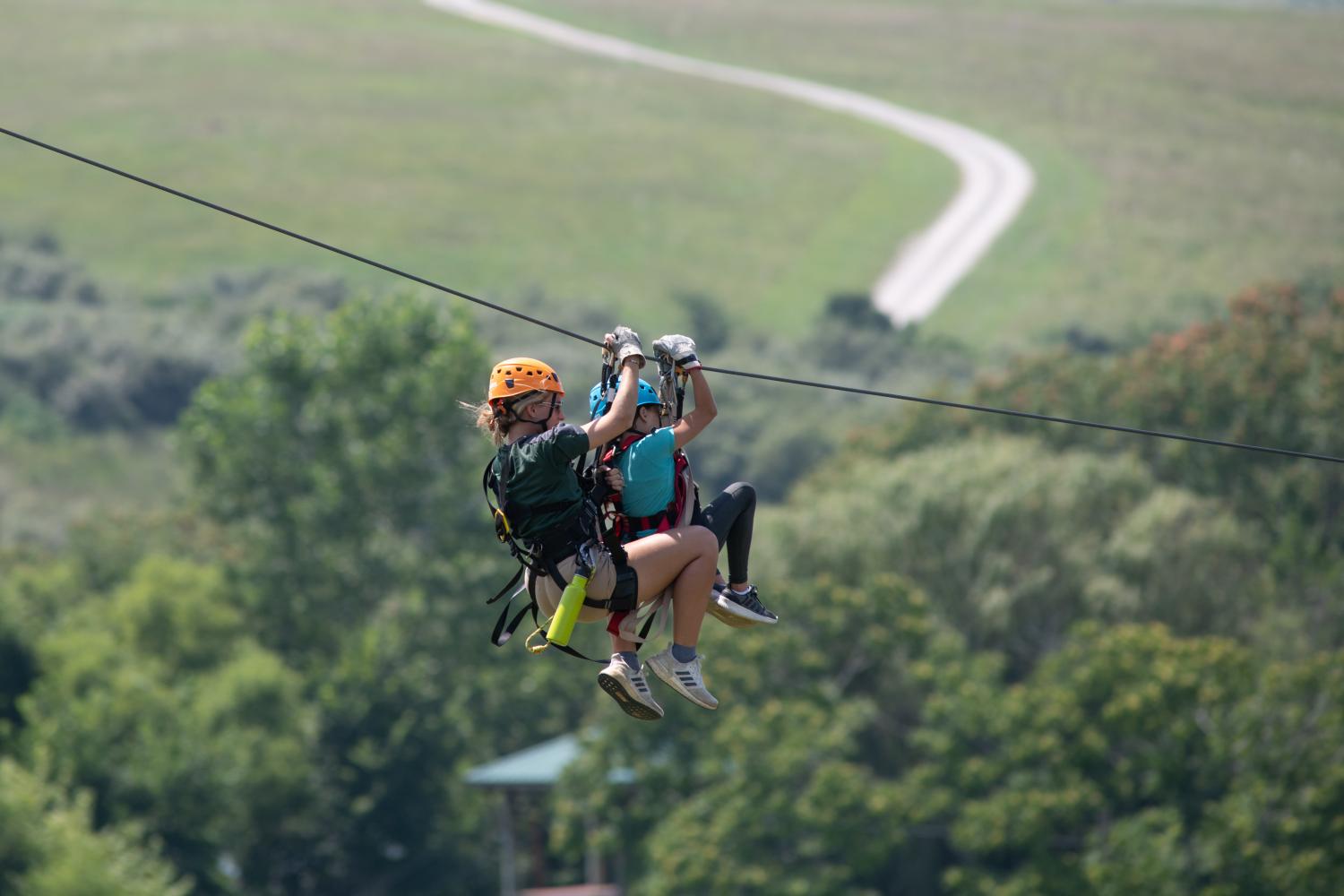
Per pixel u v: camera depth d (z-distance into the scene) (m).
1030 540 160.75
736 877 126.81
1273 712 119.12
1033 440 196.38
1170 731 120.69
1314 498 187.88
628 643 30.23
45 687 178.38
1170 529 157.88
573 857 146.38
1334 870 113.69
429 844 196.12
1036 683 135.38
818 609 142.75
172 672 194.38
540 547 29.11
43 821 135.88
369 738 192.12
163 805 169.75
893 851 140.50
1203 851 115.75
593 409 31.03
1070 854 124.19
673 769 140.62
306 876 194.25
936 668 138.00
